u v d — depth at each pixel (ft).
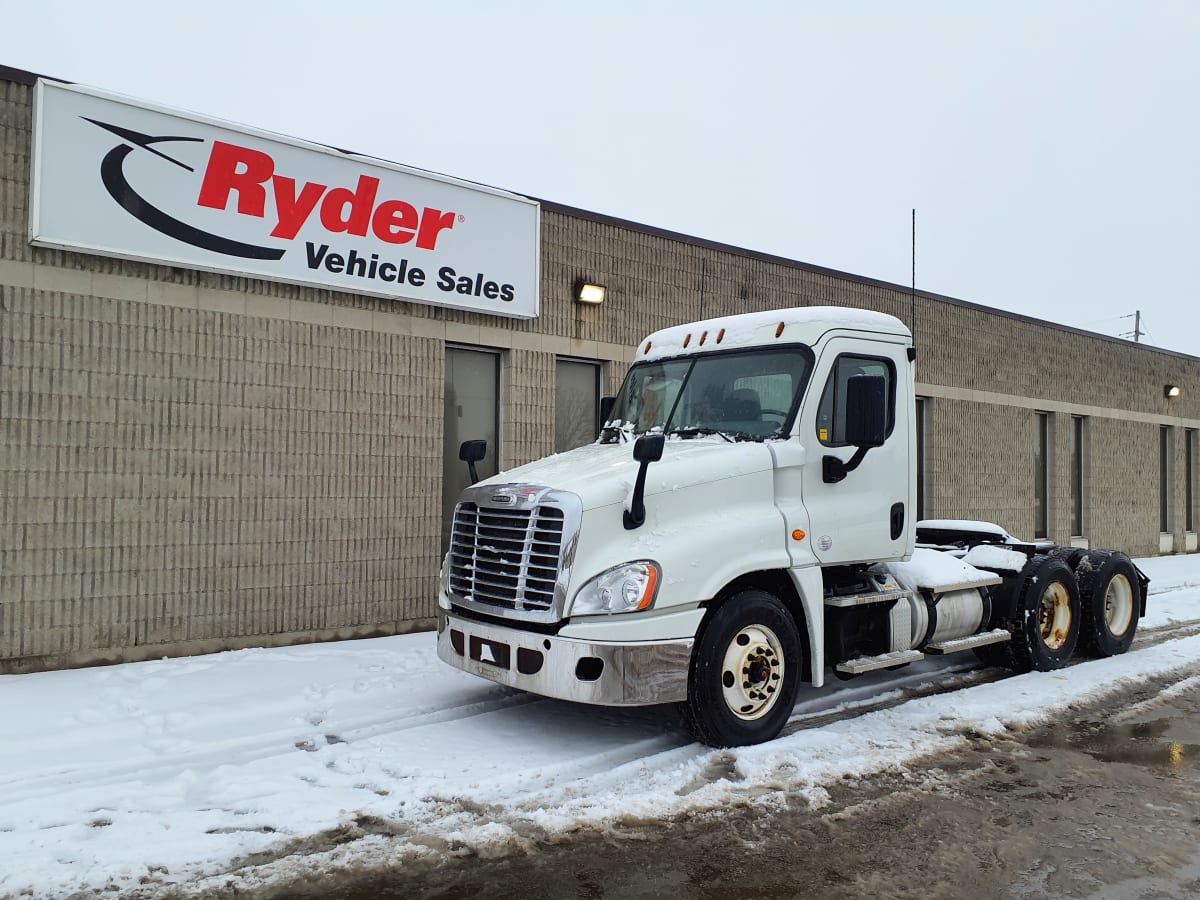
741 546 18.63
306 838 14.01
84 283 24.23
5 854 13.16
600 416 25.73
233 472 26.61
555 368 34.37
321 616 28.22
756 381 21.27
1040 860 13.64
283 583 27.50
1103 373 59.62
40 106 23.17
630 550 17.43
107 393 24.53
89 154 23.91
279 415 27.50
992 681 25.30
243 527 26.76
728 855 13.71
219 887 12.44
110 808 14.99
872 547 21.33
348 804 15.23
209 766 17.17
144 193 24.79
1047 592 26.81
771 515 19.40
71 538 23.89
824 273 43.45
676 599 17.39
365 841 13.96
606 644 16.74
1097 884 12.84
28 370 23.36
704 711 17.88
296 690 22.15
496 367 33.35
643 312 36.55
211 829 14.20
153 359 25.30
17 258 23.27
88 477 24.18
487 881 12.79
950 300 49.42
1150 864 13.53
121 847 13.43
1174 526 65.72
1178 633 32.86
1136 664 27.17
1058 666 26.63
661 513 18.03
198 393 26.03
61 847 13.42
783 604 20.01
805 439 20.24
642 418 22.89
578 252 34.65
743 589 19.39
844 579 22.07
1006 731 20.34
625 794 15.94
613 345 35.55
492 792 16.01
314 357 28.22
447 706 21.26
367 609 29.17
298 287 27.91
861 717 21.06
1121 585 29.27
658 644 17.19
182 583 25.68
